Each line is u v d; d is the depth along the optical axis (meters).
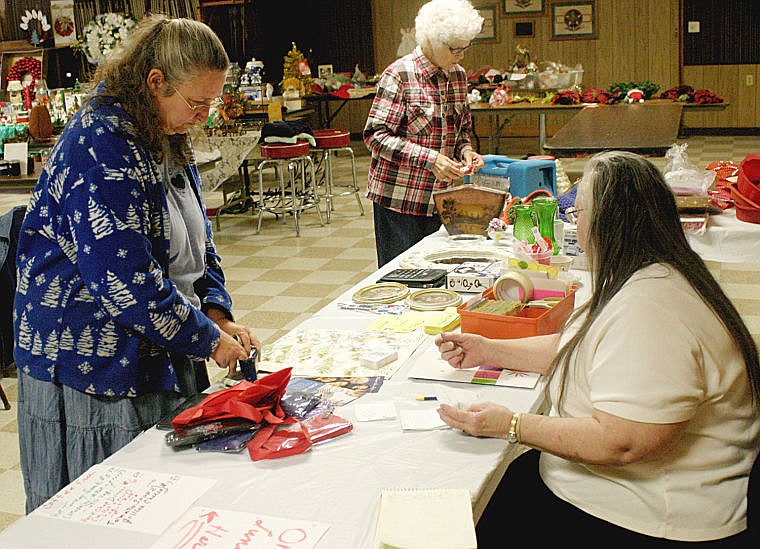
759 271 5.55
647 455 1.54
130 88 1.78
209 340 1.92
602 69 12.61
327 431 1.73
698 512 1.60
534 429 1.64
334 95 11.20
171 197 1.99
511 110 8.42
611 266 1.64
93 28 8.11
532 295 2.30
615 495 1.65
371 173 4.00
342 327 2.41
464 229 3.36
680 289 1.59
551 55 12.77
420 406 1.87
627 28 12.36
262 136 7.35
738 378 1.62
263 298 5.39
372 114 3.84
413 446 1.69
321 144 7.80
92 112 1.78
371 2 13.25
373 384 2.00
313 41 13.60
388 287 2.73
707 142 11.63
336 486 1.54
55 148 1.83
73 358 1.89
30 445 2.00
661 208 1.64
